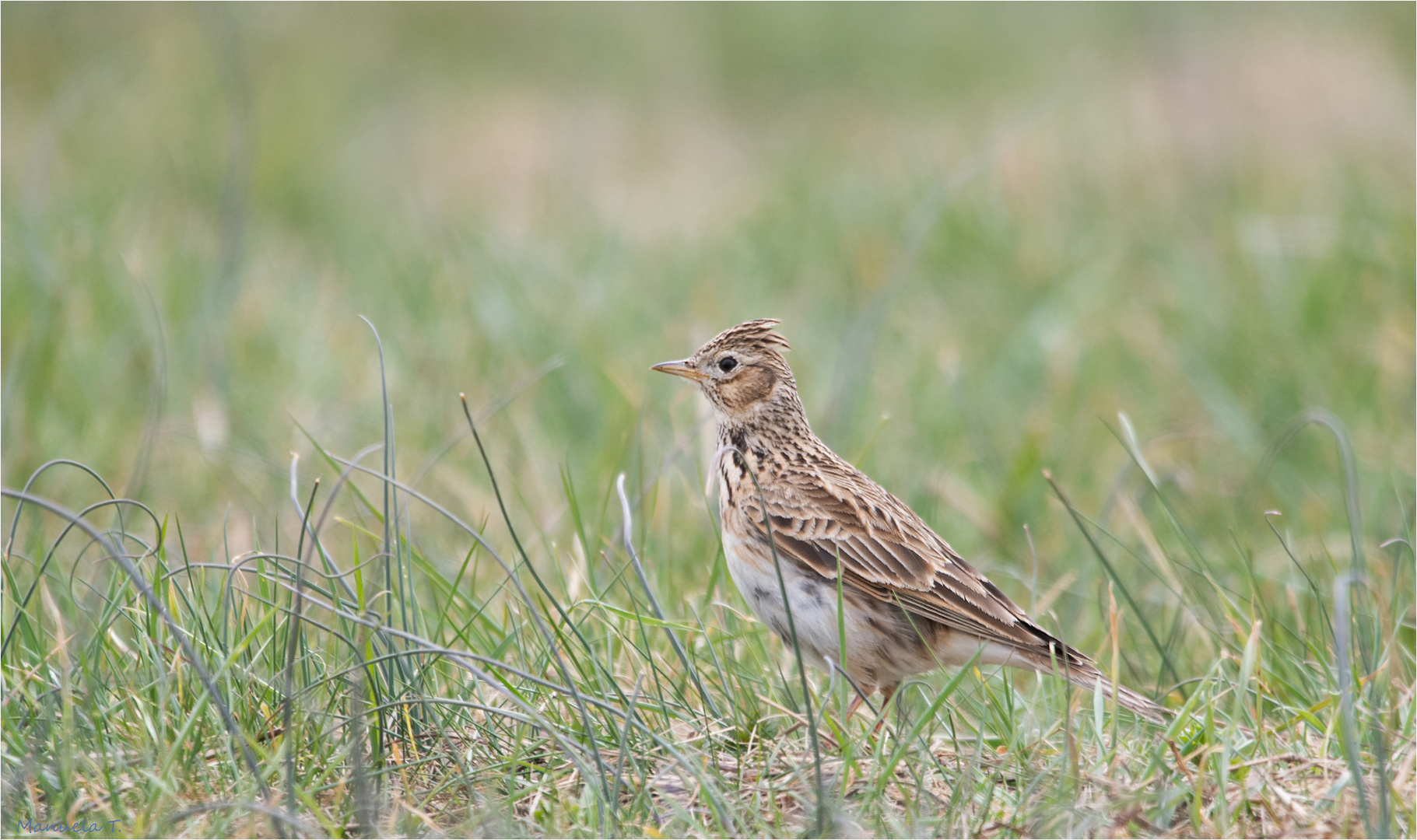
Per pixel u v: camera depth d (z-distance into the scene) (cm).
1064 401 1484
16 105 2483
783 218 2027
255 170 2122
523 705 710
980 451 1319
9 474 1242
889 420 1430
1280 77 2480
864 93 2802
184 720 730
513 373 1452
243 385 1484
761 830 680
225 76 2448
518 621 892
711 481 987
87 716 720
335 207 2122
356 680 757
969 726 838
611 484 1021
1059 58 2816
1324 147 2272
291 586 814
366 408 1433
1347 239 1684
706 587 1012
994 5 3044
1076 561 1196
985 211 1903
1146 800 685
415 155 2472
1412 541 1109
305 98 2419
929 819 676
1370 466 1298
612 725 751
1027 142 2298
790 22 2969
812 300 1770
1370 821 654
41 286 1505
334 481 1269
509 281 1612
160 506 1264
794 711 803
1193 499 1278
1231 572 1112
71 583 804
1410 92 2484
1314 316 1544
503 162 2462
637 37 3009
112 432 1354
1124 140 2295
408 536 889
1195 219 1950
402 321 1605
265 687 764
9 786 693
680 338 1549
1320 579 1024
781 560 894
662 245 2023
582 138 2578
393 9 2970
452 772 734
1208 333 1560
